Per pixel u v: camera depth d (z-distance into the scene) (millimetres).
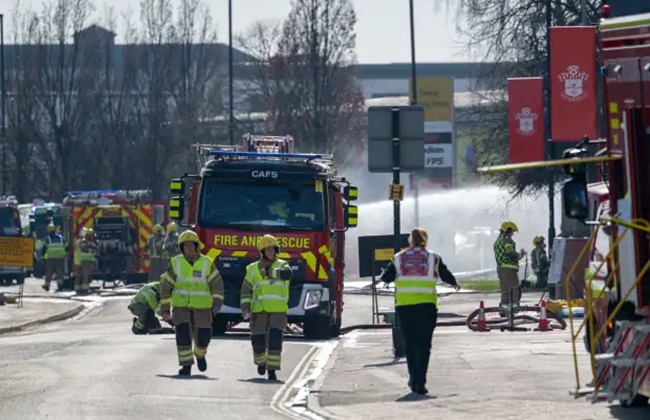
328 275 59156
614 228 30750
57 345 53312
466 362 44406
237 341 56000
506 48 107438
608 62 31469
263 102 193875
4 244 85500
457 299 94812
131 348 51031
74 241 113438
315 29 162875
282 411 34062
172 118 172250
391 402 35344
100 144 169125
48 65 169125
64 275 112312
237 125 179375
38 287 118438
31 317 75375
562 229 75812
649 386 28828
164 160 168375
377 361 46938
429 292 37031
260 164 59812
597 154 33531
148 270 115250
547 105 99875
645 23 30625
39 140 167750
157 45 175000
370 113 51344
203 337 42281
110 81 174625
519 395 35438
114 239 114125
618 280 30594
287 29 164375
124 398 35562
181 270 41969
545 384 37562
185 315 41906
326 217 59531
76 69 170750
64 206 115812
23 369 43031
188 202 61781
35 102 167625
